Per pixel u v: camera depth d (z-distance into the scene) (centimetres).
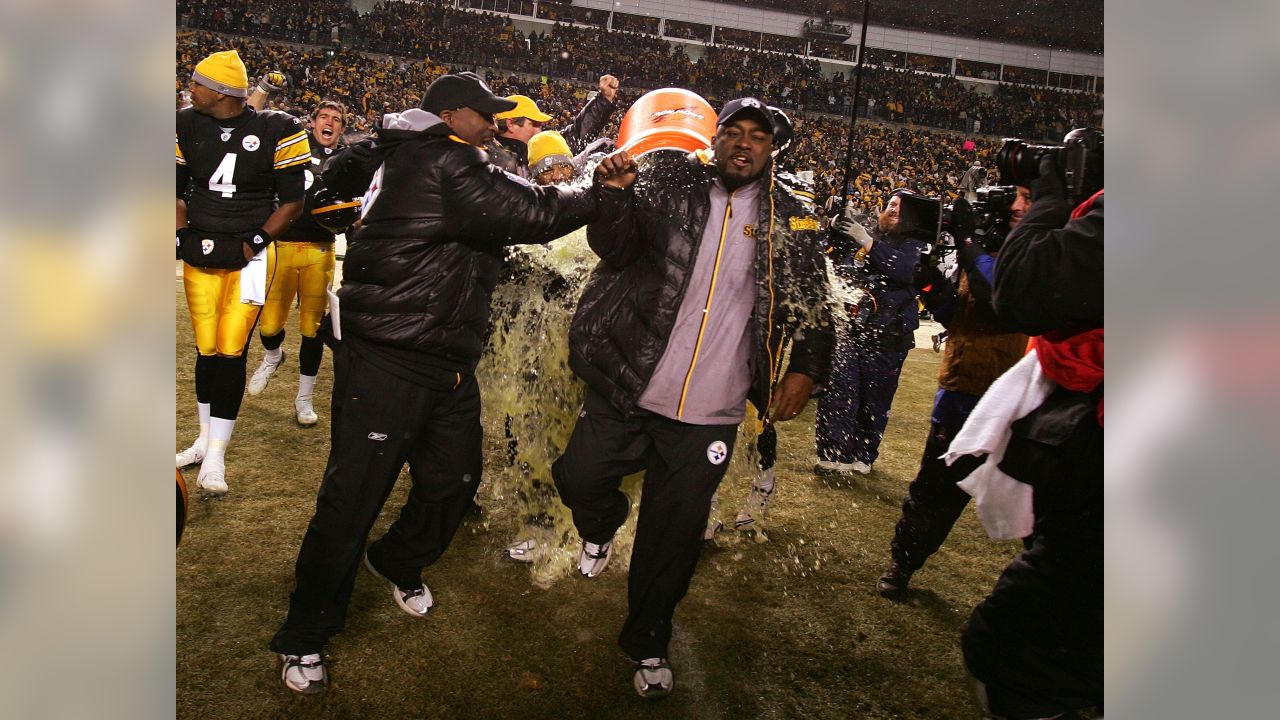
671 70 3512
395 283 229
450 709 226
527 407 337
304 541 234
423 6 3494
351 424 232
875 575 331
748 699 243
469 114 234
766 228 243
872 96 3628
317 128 437
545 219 228
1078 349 159
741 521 365
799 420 570
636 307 248
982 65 3925
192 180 349
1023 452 171
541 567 312
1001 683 173
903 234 264
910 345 449
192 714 213
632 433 255
